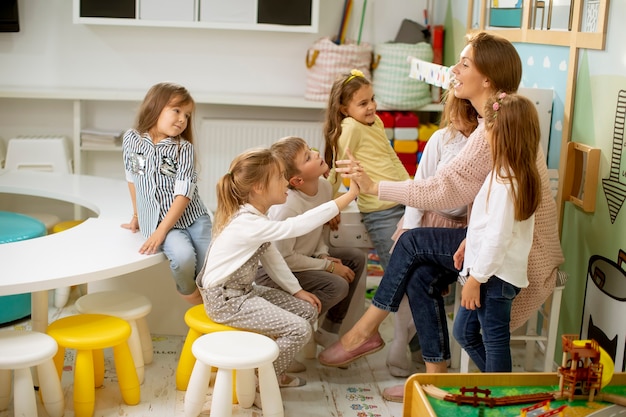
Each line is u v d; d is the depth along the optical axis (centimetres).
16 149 461
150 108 310
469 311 269
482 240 253
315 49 476
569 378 226
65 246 299
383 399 299
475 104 279
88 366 267
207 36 494
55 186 388
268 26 465
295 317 280
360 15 499
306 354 330
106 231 320
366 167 334
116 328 272
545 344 300
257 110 505
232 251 277
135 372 283
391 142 474
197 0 460
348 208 345
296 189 310
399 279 287
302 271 310
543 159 267
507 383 234
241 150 496
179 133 313
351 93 330
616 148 277
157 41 492
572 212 312
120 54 491
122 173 503
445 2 486
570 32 310
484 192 254
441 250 279
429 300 285
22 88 479
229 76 501
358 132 331
